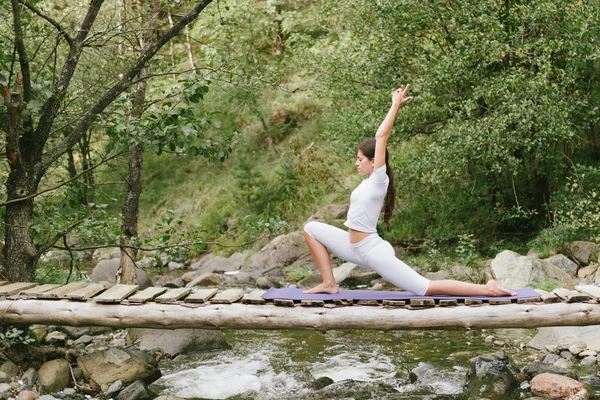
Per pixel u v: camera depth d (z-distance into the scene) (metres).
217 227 15.52
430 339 7.78
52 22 6.88
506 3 11.05
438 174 10.80
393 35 11.25
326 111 16.41
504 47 10.12
